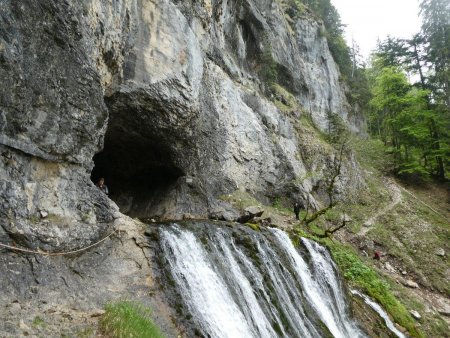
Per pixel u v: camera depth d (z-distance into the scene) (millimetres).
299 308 12617
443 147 33219
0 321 6203
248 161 21656
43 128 8492
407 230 25797
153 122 15633
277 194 23109
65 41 9039
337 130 34688
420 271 22656
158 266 10141
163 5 15422
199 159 18984
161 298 9344
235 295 11008
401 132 34125
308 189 25641
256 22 30375
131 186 20641
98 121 10172
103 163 19328
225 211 18109
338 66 49688
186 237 11625
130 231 10570
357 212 27375
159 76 14711
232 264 12039
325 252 16922
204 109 19062
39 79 8359
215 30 24234
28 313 6777
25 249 7727
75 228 8938
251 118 22781
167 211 17766
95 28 10734
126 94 13812
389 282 20328
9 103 7676
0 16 7465
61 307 7445
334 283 15711
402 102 34062
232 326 9883
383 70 36469
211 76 20406
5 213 7559
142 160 18625
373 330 14633
